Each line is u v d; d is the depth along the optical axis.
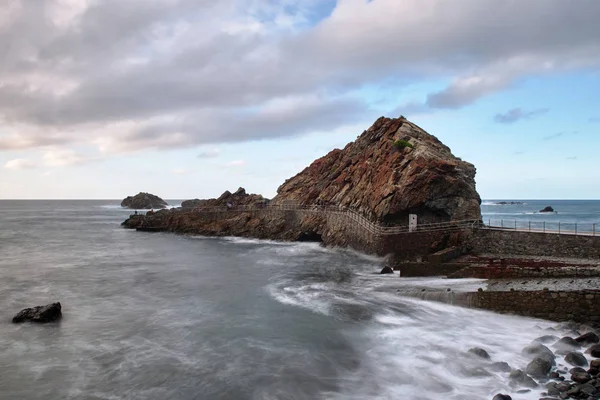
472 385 14.23
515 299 21.30
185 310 24.20
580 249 31.12
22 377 15.35
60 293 28.80
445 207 43.53
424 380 14.69
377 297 26.03
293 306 24.72
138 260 45.28
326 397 13.75
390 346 17.92
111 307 24.98
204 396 13.93
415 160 46.91
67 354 17.50
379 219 46.16
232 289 29.88
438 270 30.16
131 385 14.72
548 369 14.64
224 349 17.97
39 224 108.56
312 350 17.75
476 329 19.77
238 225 73.81
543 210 152.88
